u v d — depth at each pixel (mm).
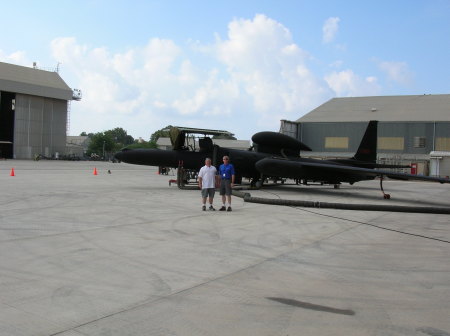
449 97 53375
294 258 6977
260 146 22688
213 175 12469
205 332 4020
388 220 11508
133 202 14047
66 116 76250
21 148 69375
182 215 11359
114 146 114562
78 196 15453
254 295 5098
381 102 55188
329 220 11219
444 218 12094
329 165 19141
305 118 52688
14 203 12953
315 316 4500
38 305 4559
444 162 42219
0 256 6531
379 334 4078
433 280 5891
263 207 13703
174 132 20391
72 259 6465
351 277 5969
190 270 6074
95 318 4254
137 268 6094
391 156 46562
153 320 4258
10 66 72000
